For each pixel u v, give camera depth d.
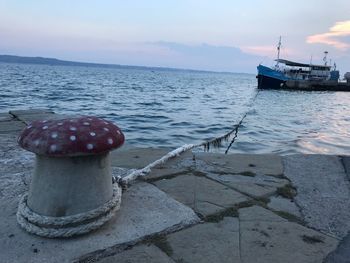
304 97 50.53
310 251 2.74
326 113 29.23
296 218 3.32
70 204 2.87
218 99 40.62
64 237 2.79
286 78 61.12
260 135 15.41
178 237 2.90
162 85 74.31
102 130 2.95
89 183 2.93
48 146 2.72
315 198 3.82
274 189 3.99
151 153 5.41
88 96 36.53
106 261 2.57
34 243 2.74
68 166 2.86
